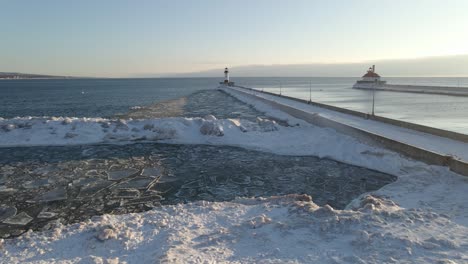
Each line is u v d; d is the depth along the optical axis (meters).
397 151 11.02
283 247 5.00
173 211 7.00
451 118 19.77
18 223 7.19
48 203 8.30
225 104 35.53
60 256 5.16
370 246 4.83
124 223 6.22
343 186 9.29
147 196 8.72
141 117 24.89
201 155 12.97
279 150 13.43
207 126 15.78
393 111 23.91
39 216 7.55
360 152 11.92
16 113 29.17
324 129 15.62
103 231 5.64
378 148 11.80
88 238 5.66
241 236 5.41
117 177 10.34
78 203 8.30
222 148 14.13
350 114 19.44
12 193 9.00
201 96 50.75
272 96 37.03
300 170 10.86
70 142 14.98
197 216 6.62
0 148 14.15
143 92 68.31
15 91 76.25
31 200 8.50
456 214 6.16
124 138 15.34
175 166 11.51
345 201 8.18
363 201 6.95
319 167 11.16
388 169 10.45
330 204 7.99
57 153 13.36
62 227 6.31
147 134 15.78
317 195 8.62
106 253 5.16
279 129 16.56
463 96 38.16
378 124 15.65
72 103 40.16
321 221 5.69
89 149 14.03
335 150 12.58
